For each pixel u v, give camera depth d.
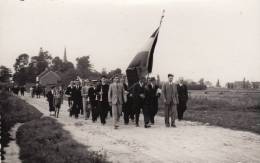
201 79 67.50
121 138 10.68
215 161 7.57
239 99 29.19
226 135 11.25
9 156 9.14
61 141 10.04
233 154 8.27
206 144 9.62
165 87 13.73
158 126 13.93
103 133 11.80
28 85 96.50
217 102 25.88
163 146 9.34
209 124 14.46
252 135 11.26
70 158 7.75
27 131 12.23
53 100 18.83
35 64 113.38
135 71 18.47
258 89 48.72
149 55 18.66
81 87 17.80
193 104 25.88
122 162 7.54
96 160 7.46
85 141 10.12
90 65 122.56
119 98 13.40
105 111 14.70
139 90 13.73
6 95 20.27
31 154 8.90
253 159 7.74
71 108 18.28
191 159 7.79
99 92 14.74
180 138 10.67
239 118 16.59
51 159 7.95
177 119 16.95
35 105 29.78
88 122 15.52
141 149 8.96
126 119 14.81
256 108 22.89
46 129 12.45
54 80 95.12
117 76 13.63
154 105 14.66
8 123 13.55
